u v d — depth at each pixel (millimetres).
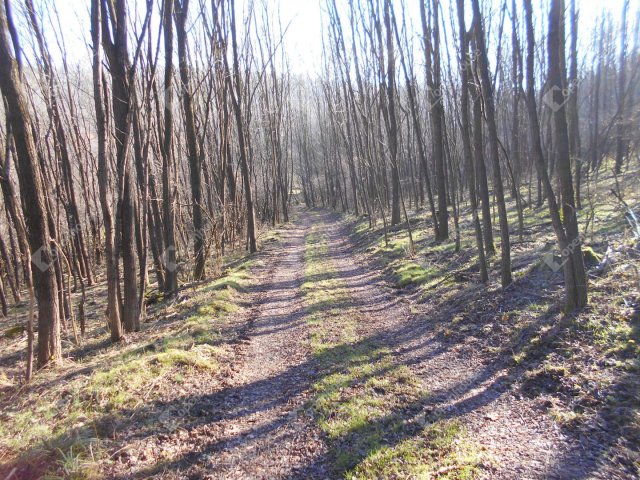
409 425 4496
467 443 4062
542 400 4582
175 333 8125
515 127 16625
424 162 14539
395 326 8055
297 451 4262
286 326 8641
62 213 16156
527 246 10766
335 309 9375
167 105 10805
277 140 31672
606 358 4910
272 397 5520
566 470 3498
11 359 7684
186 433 4676
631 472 3352
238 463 4129
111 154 10055
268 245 21766
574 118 13195
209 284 12781
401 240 16922
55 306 6852
